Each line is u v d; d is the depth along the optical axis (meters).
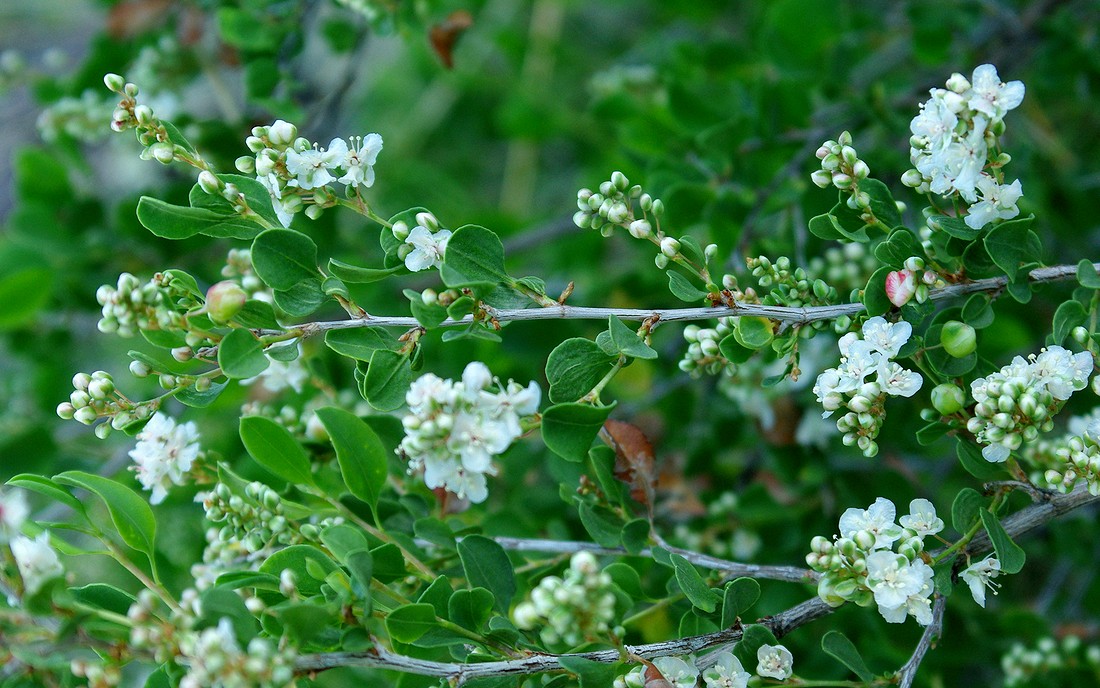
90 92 1.20
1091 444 1.01
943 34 1.19
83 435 1.20
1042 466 1.04
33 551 0.98
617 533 1.04
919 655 1.02
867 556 1.00
